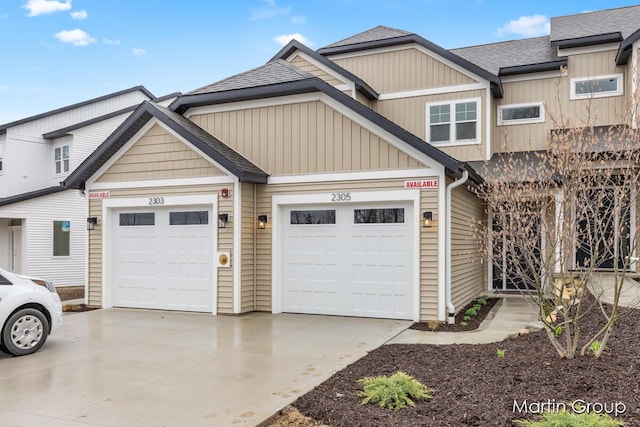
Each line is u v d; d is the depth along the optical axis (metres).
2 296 7.04
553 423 3.91
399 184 9.71
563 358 5.73
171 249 11.23
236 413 4.73
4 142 18.95
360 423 4.35
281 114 10.83
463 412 4.48
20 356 7.07
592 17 16.67
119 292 11.70
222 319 9.99
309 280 10.55
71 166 19.05
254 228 10.91
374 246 10.03
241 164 10.51
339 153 10.24
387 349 7.27
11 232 18.52
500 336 7.94
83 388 5.57
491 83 14.32
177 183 11.01
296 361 6.69
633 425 4.04
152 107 10.87
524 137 14.95
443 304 9.31
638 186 6.83
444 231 9.36
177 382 5.77
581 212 6.06
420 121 14.98
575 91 14.65
